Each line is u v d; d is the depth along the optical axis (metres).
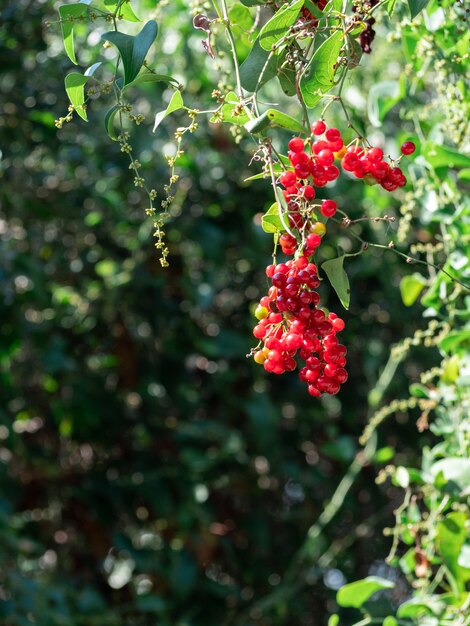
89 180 1.77
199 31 1.66
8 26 1.54
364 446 1.89
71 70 1.59
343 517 1.92
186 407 1.85
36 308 1.78
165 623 1.71
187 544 1.77
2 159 1.65
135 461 1.83
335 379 0.87
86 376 1.82
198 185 1.79
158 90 1.70
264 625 1.84
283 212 0.88
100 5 1.08
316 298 0.86
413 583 1.18
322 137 0.91
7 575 1.59
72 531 1.85
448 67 1.13
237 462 1.83
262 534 1.84
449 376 1.17
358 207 1.71
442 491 1.14
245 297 1.89
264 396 1.78
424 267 1.25
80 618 1.63
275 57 0.93
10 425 1.67
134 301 1.84
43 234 1.81
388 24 1.19
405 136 1.20
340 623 1.88
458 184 1.30
